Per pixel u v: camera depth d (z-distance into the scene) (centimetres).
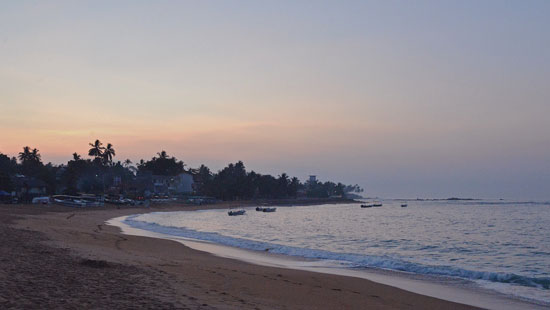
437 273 2555
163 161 19912
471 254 3806
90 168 15850
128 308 1164
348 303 1652
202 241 4138
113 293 1339
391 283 2223
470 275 2477
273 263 2827
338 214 13275
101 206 10594
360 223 8569
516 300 1891
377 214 13212
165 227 6112
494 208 18212
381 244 4559
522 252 3981
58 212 8025
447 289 2105
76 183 14825
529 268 3019
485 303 1825
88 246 2850
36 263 1805
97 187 15250
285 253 3372
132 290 1410
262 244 3875
